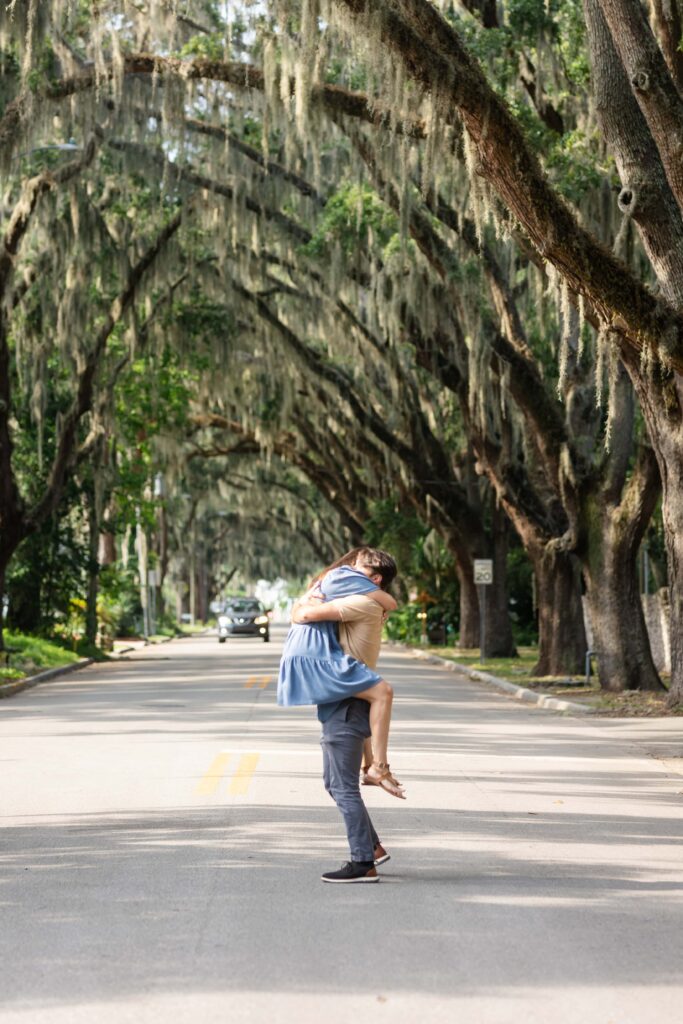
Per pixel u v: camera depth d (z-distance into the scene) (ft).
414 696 93.15
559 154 82.17
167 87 93.76
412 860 31.32
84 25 103.81
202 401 180.24
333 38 73.10
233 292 136.98
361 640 29.71
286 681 29.25
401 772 48.34
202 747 56.34
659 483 90.58
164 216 126.31
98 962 22.13
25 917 25.46
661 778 48.26
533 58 94.99
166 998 20.13
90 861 31.07
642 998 20.24
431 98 59.31
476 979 21.18
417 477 157.07
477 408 114.83
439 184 90.79
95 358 130.11
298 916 25.44
